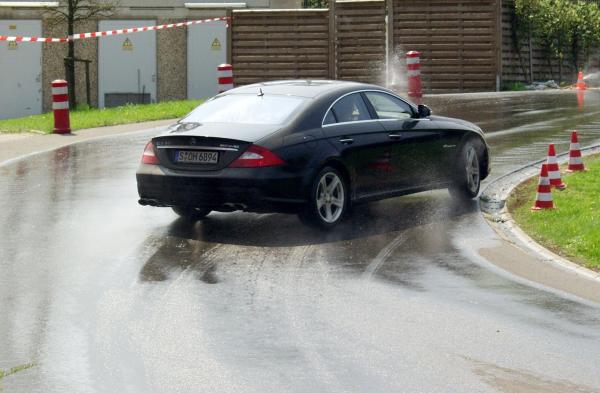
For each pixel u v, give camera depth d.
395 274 14.59
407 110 19.52
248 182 16.70
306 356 11.01
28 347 11.29
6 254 15.68
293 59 50.56
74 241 16.56
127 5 51.59
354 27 50.12
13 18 51.66
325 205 17.59
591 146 26.41
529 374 10.48
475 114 34.06
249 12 50.66
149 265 15.01
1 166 24.48
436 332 11.88
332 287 13.85
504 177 22.53
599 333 11.87
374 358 10.95
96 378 10.33
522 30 52.03
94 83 52.00
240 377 10.35
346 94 18.47
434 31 49.78
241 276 14.39
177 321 12.25
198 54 51.94
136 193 20.88
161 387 10.09
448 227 17.80
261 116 17.64
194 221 18.27
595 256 15.82
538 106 36.62
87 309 12.74
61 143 28.86
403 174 19.02
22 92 52.19
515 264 15.28
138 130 32.12
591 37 58.38
